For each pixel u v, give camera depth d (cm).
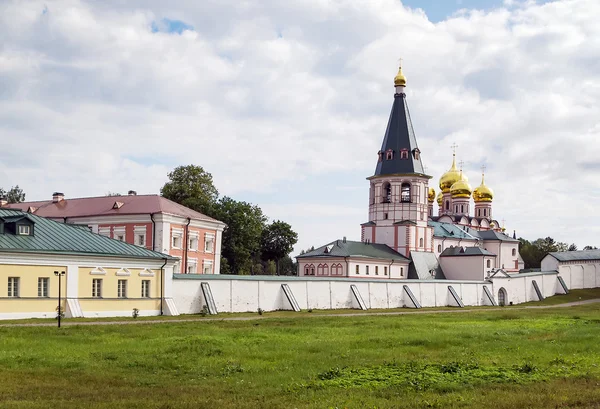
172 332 4431
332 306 8481
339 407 2136
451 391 2441
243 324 5381
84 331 4328
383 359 3238
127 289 6109
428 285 10144
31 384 2495
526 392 2408
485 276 12962
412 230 12744
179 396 2309
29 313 5334
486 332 4788
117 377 2691
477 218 16650
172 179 11862
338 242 12006
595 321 6197
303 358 3253
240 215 11912
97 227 9250
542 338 4328
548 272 13238
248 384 2559
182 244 9212
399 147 12975
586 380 2661
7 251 5181
